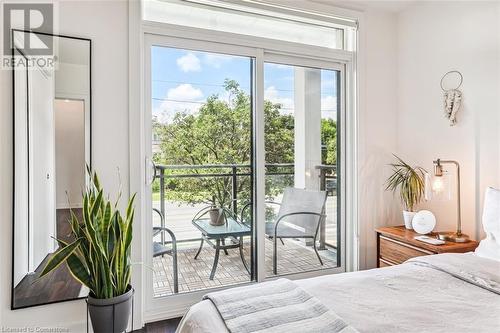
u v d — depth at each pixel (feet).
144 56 7.82
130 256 7.42
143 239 7.70
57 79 6.80
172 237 8.24
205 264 8.58
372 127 10.19
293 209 9.57
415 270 5.98
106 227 6.23
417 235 8.59
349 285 5.26
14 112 6.34
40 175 6.64
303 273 9.67
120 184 7.36
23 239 6.51
